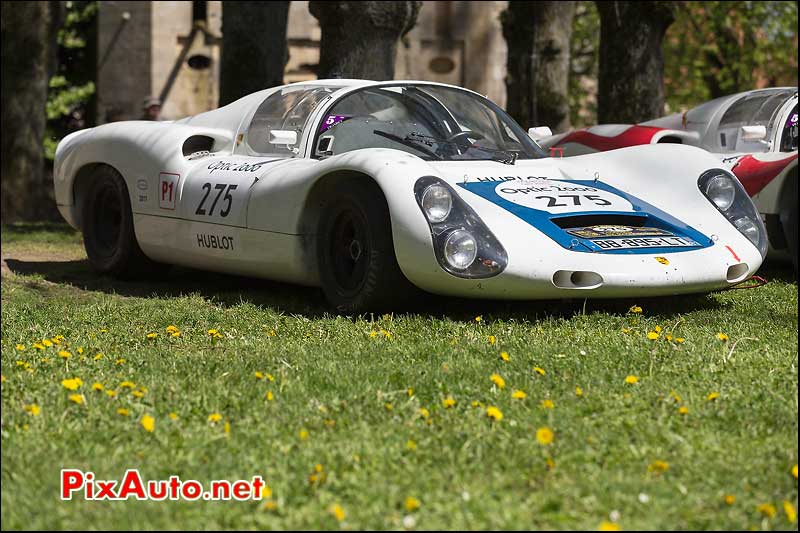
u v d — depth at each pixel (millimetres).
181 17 30922
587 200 6238
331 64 11445
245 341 5230
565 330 5352
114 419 3738
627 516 2977
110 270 8336
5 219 18516
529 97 15148
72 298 7312
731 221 6340
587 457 3346
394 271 5934
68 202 8672
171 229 7590
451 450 3418
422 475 3213
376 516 2938
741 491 3131
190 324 5941
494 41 32094
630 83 14289
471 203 5965
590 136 9750
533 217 5930
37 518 2967
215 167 7395
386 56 11484
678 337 5207
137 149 7926
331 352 4875
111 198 8391
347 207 6180
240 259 7008
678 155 6742
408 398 4000
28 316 6082
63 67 32875
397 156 6023
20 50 18547
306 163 6695
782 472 3273
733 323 5684
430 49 31766
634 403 3906
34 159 18828
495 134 7254
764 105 8742
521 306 6227
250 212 6805
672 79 27812
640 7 14164
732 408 3852
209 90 31203
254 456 3357
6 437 3557
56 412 3791
